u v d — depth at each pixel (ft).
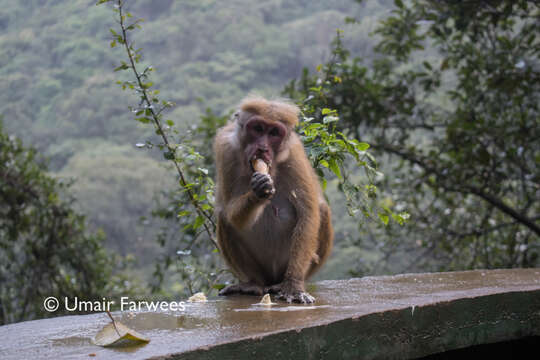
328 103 33.01
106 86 82.07
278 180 18.21
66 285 35.45
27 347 11.05
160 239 34.22
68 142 80.07
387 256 39.45
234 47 106.93
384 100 35.47
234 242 18.61
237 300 16.44
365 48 39.60
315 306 14.58
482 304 14.35
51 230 35.55
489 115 37.27
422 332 13.35
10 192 34.06
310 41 105.50
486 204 40.22
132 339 11.03
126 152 88.33
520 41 34.65
